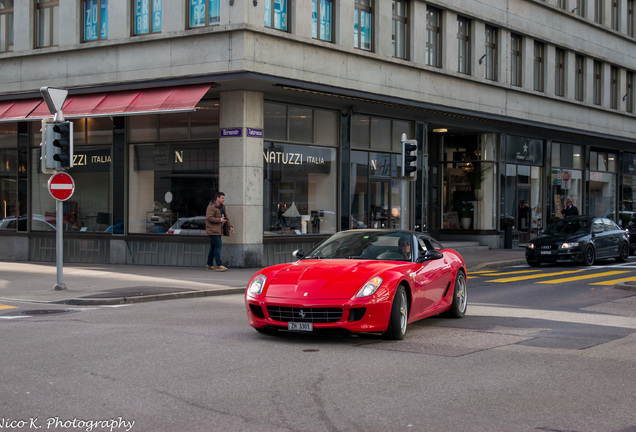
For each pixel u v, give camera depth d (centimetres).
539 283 1586
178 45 1831
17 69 2108
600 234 2139
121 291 1327
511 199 2898
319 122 2059
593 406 560
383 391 598
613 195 3691
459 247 2639
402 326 845
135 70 1903
